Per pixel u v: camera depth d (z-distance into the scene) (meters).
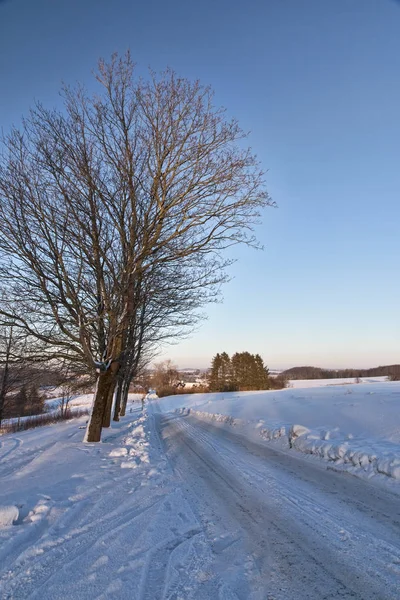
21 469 7.75
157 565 3.46
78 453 9.67
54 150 9.32
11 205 8.89
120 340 11.88
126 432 15.96
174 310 13.48
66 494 5.66
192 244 10.94
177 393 76.56
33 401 22.67
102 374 11.93
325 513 4.88
